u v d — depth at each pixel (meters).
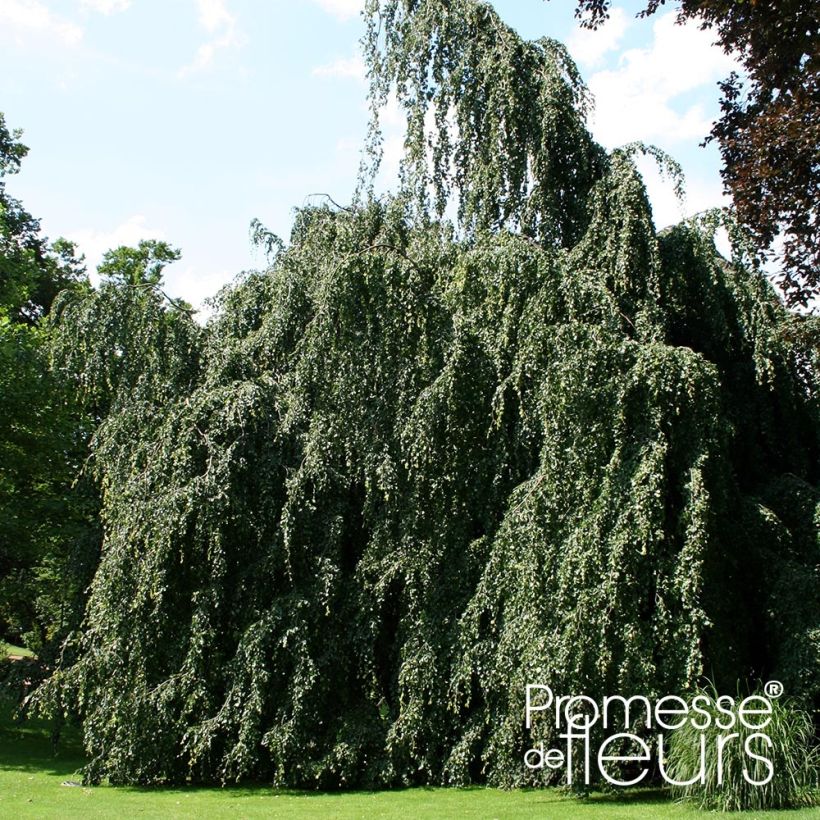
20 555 14.18
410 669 9.46
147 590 9.65
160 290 11.67
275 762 9.34
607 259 10.66
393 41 13.62
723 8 7.77
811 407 11.06
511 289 9.73
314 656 9.86
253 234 13.39
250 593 10.15
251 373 11.20
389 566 9.98
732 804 7.48
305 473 10.09
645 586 8.31
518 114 12.05
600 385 8.79
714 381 8.91
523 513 8.91
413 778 9.65
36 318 21.52
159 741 9.63
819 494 9.95
